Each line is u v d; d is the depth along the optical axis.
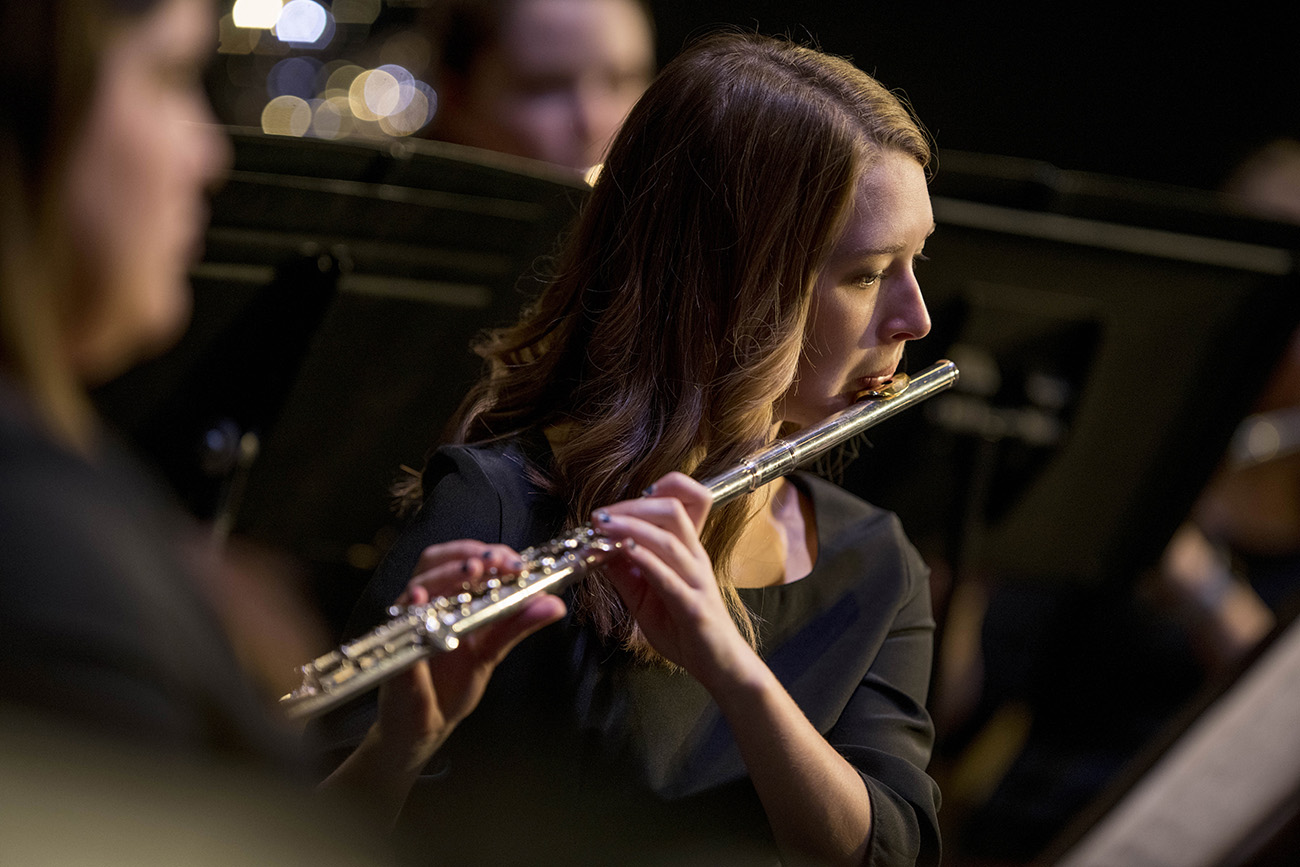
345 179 5.65
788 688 4.75
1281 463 9.55
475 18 8.94
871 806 4.29
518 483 4.55
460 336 6.23
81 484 2.12
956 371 4.86
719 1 15.91
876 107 4.59
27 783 1.57
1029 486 7.46
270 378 5.71
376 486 6.51
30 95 2.17
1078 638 9.30
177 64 2.43
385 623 4.14
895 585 5.11
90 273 2.35
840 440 4.52
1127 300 6.98
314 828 1.76
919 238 4.57
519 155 9.01
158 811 1.61
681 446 4.44
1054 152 16.53
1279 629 6.38
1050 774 9.15
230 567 6.05
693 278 4.50
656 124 4.67
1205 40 15.94
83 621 1.94
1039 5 16.03
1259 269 6.93
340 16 13.60
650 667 4.54
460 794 4.43
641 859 4.41
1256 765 5.91
